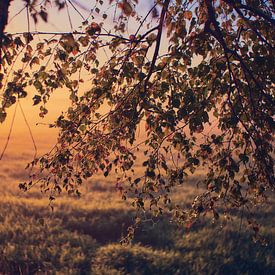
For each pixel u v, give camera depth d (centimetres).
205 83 451
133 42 457
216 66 422
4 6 319
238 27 480
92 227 1344
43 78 421
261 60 434
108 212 1479
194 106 414
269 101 449
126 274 972
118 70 440
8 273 991
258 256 1077
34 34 391
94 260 1055
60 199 1688
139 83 450
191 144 466
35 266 1026
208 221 1346
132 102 450
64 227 1337
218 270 997
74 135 472
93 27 414
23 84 408
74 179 546
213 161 482
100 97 468
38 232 1233
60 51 407
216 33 443
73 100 461
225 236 1206
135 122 440
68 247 1134
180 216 527
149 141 468
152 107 425
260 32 486
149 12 444
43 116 455
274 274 1005
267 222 1349
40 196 1802
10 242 1133
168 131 435
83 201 1681
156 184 482
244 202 472
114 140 488
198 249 1151
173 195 1794
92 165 497
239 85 460
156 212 521
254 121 455
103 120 468
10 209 1503
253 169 478
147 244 1218
